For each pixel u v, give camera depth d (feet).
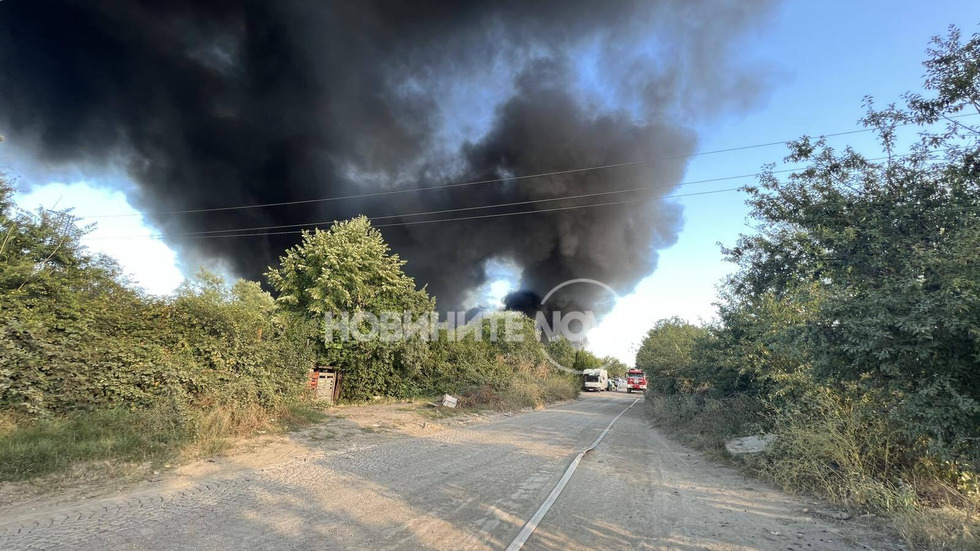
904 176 21.26
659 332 111.45
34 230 37.78
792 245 31.53
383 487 22.45
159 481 21.90
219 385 34.88
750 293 38.96
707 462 34.40
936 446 16.53
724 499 23.17
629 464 32.48
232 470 24.71
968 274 15.40
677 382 78.33
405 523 17.22
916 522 17.29
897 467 23.11
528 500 21.17
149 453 25.52
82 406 27.12
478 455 32.35
